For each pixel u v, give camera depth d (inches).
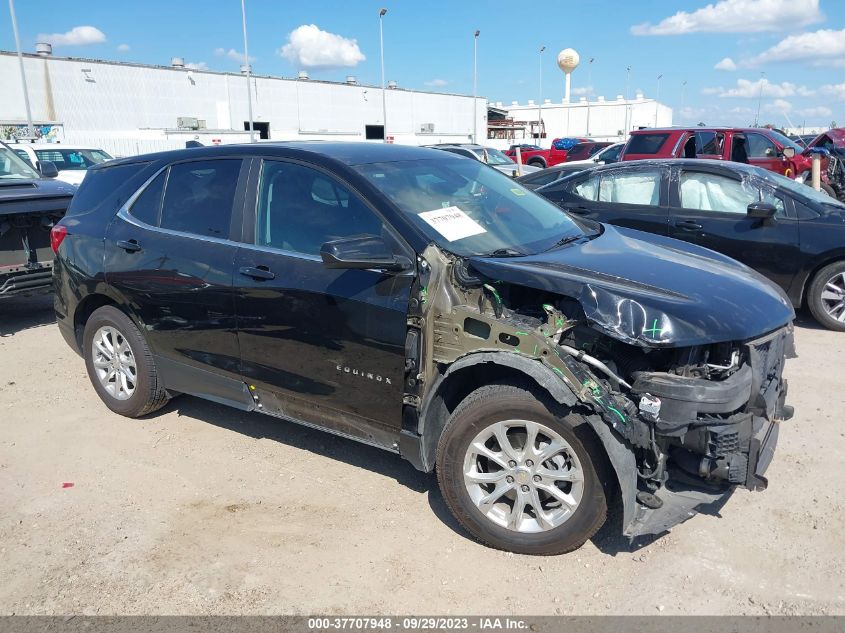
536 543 125.5
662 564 125.2
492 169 185.6
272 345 150.7
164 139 1339.8
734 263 151.9
